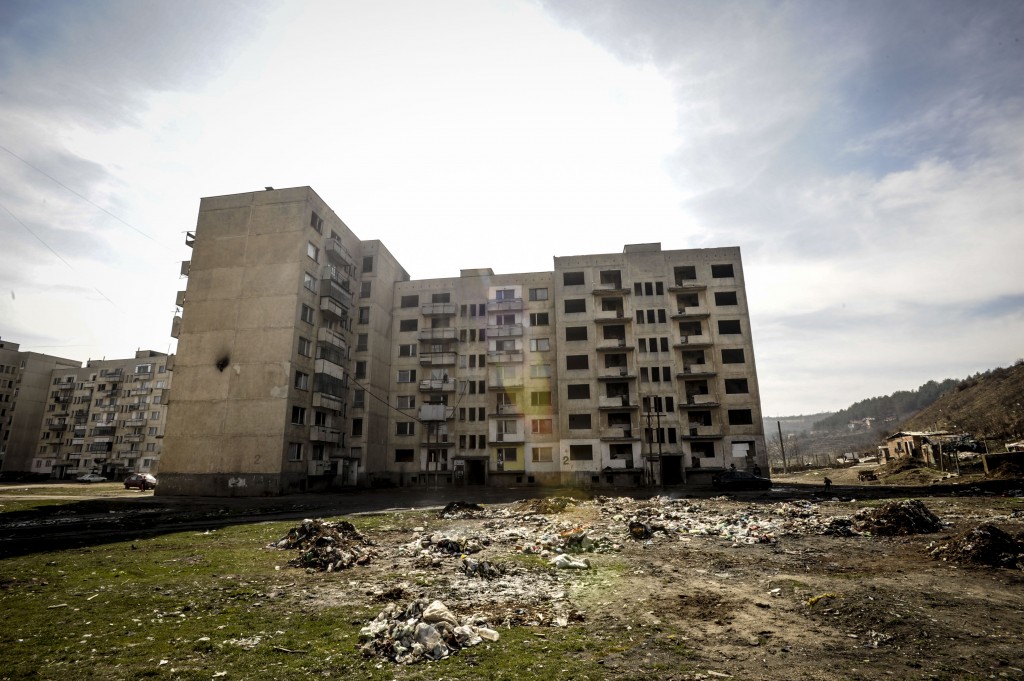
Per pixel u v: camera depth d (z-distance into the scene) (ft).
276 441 129.49
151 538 53.06
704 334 172.65
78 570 36.27
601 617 25.84
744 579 33.45
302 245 142.82
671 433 167.02
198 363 138.41
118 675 18.70
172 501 106.63
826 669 19.25
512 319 190.80
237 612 26.58
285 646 21.75
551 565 38.45
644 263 181.47
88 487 179.42
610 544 47.29
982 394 332.19
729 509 76.54
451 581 33.30
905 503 54.39
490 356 185.37
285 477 129.90
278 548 46.03
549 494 124.88
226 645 21.81
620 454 169.27
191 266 146.10
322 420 152.15
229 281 143.23
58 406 327.88
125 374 311.68
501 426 180.24
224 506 94.27
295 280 140.26
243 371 135.64
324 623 24.80
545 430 178.40
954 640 21.89
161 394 298.15
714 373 166.91
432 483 179.83
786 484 156.25
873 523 53.26
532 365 184.14
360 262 185.16
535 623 24.98
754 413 163.63
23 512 81.76
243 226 146.72
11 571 35.70
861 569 35.50
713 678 18.47
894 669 19.17
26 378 326.03
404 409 188.34
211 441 131.95
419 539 49.98
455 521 67.46
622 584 32.53
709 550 44.52
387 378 189.88
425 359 188.75
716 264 178.29
